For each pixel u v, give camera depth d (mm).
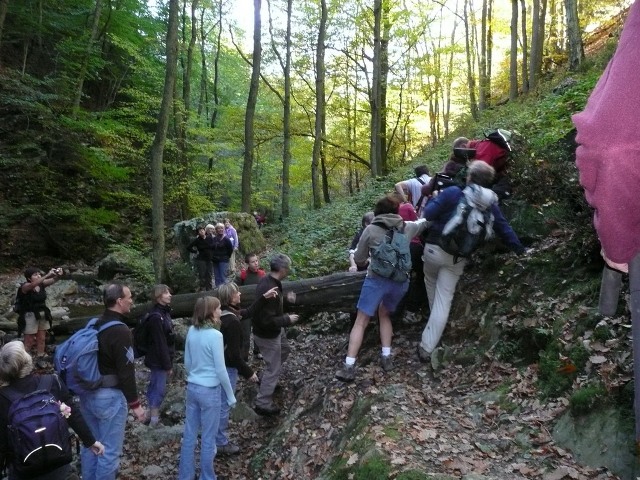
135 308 7703
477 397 4312
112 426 4320
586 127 1832
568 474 3152
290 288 6535
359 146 27422
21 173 16406
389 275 4789
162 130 11094
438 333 5059
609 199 1786
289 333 7773
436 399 4441
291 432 5066
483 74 22188
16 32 18609
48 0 19938
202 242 11359
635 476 2994
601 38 19969
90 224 16906
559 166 5570
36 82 17578
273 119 25203
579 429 3467
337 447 4355
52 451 3160
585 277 4648
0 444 3193
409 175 14945
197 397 4641
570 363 3936
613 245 1847
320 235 12969
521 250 4801
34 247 15758
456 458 3535
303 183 30766
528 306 4828
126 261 14461
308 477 4289
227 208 29812
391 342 5676
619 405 3375
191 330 4750
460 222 4676
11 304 11117
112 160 19219
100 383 4258
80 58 19391
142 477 5250
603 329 3932
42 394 3299
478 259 5824
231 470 5148
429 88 24328
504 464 3443
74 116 17484
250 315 5715
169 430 5945
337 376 5070
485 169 4762
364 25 23141
